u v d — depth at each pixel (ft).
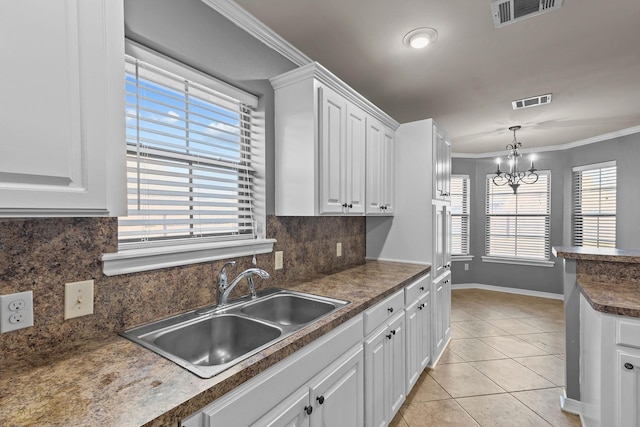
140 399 2.45
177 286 4.57
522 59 7.15
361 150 7.20
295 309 5.57
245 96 5.93
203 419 2.63
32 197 2.31
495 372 8.41
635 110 10.47
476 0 5.21
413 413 6.70
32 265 3.24
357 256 9.30
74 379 2.74
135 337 3.69
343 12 5.54
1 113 2.17
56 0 2.43
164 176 4.79
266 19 5.73
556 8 5.39
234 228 5.77
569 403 6.75
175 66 4.76
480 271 17.80
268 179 6.17
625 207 12.80
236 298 5.33
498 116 11.14
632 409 4.69
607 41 6.40
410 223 8.98
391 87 8.67
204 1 5.01
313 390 3.86
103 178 2.72
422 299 7.89
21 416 2.23
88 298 3.63
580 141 14.64
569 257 6.64
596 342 5.32
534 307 14.24
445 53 6.91
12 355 3.10
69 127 2.50
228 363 3.03
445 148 10.03
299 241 7.00
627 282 6.15
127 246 4.24
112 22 2.79
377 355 5.53
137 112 4.34
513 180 14.74
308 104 5.75
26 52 2.27
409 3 5.30
